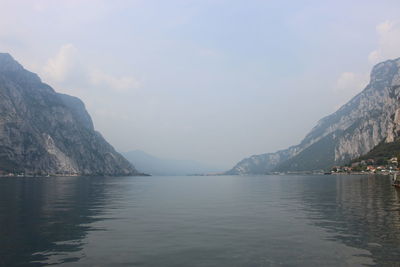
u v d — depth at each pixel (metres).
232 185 150.00
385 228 30.70
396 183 101.19
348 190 87.44
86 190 98.94
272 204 54.34
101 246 24.31
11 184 130.25
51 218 37.91
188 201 61.56
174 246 24.23
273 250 22.97
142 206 51.97
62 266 19.62
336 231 29.48
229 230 30.33
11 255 21.92
